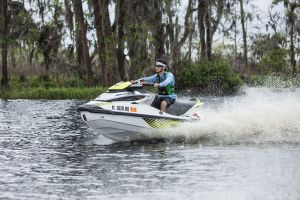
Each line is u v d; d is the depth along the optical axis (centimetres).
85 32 13962
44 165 3500
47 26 15838
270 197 2622
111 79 12975
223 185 2859
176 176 3088
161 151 3925
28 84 14688
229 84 13675
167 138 4356
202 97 11600
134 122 4212
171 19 13662
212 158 3597
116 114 4156
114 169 3322
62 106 9262
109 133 4288
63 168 3388
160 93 4378
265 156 3625
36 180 3067
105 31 12962
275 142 4197
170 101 4362
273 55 19875
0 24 14950
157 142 4353
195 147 4066
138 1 12744
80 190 2825
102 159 3662
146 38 12588
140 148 4091
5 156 3856
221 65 13838
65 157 3778
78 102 10462
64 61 15838
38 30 15862
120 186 2891
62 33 15875
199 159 3572
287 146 4019
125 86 4275
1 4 14988
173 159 3597
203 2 15750
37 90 12006
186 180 2986
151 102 4294
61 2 15888
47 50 15838
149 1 12794
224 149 3947
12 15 15825
